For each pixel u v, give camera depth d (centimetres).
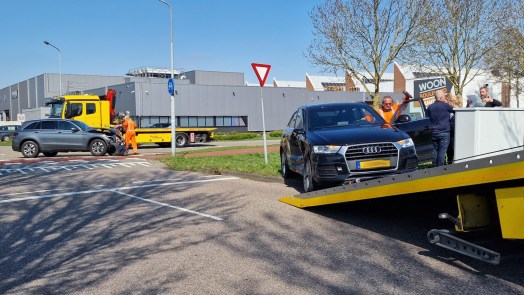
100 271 527
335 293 446
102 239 666
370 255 559
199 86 5191
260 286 470
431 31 1984
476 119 645
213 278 496
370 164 788
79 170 1513
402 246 589
